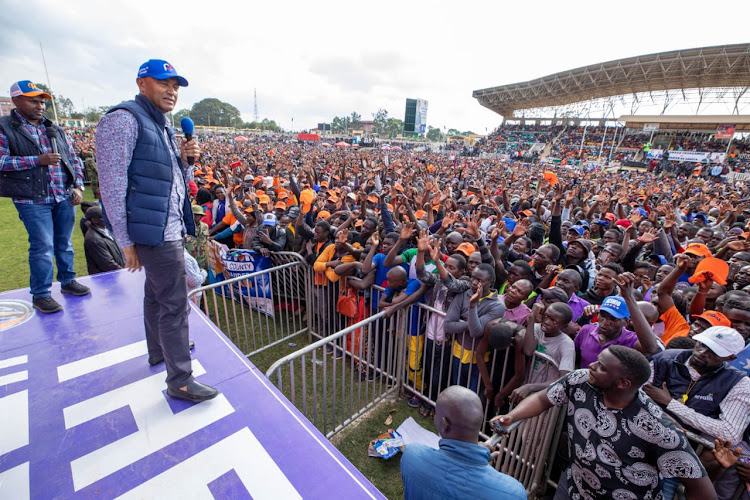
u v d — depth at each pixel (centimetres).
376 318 413
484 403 419
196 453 227
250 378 295
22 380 274
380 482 360
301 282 630
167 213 231
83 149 2281
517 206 1136
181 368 261
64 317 360
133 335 339
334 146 6525
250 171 1719
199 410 259
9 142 322
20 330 334
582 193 1748
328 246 560
